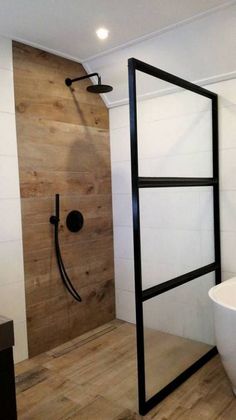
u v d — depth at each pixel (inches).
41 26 83.8
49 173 100.8
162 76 78.2
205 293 96.5
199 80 96.9
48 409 75.4
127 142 116.1
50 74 100.3
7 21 81.0
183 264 91.7
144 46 94.1
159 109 88.8
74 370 91.3
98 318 118.7
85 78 105.3
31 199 96.3
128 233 119.0
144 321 77.4
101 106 117.4
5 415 36.8
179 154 92.8
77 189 109.6
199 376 87.3
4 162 89.8
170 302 85.4
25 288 95.8
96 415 73.2
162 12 78.4
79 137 109.7
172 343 86.0
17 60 92.0
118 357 97.7
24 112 94.0
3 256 90.5
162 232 86.7
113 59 102.6
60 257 104.0
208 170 97.6
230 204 95.9
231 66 89.9
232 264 97.0
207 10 77.7
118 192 120.5
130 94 71.7
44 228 99.8
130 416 72.7
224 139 95.4
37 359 97.1
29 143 95.4
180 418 71.5
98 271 118.3
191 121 93.4
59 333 105.3
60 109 103.6
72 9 76.1
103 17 80.1
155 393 77.7
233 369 74.7
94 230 116.3
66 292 107.0
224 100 94.3
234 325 71.1
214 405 75.4
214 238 98.6
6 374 37.0
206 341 95.7
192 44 88.1
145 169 84.2
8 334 37.3
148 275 81.1
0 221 89.6
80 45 95.2
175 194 90.0
